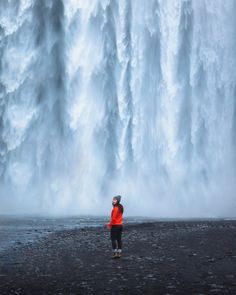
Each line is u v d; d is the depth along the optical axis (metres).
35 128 44.56
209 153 44.62
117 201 16.66
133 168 43.81
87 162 43.97
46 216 35.69
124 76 45.31
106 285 12.95
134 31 45.72
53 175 43.66
